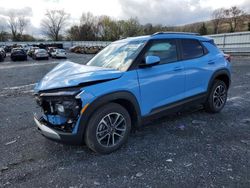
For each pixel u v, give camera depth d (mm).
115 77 3068
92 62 4004
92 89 2850
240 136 3654
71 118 2871
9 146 3502
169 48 3812
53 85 2986
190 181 2521
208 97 4559
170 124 4195
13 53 25688
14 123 4543
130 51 3551
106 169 2809
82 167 2867
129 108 3357
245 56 19703
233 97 6113
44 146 3482
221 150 3201
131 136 3715
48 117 3121
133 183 2521
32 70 15344
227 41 21656
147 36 3748
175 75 3758
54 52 30375
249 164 2830
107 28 76500
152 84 3439
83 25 79875
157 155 3107
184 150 3227
